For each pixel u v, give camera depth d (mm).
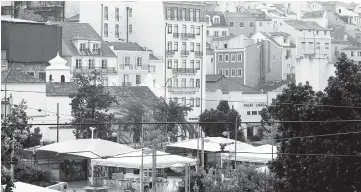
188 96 180250
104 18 184125
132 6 186500
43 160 92688
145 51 175500
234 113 147875
